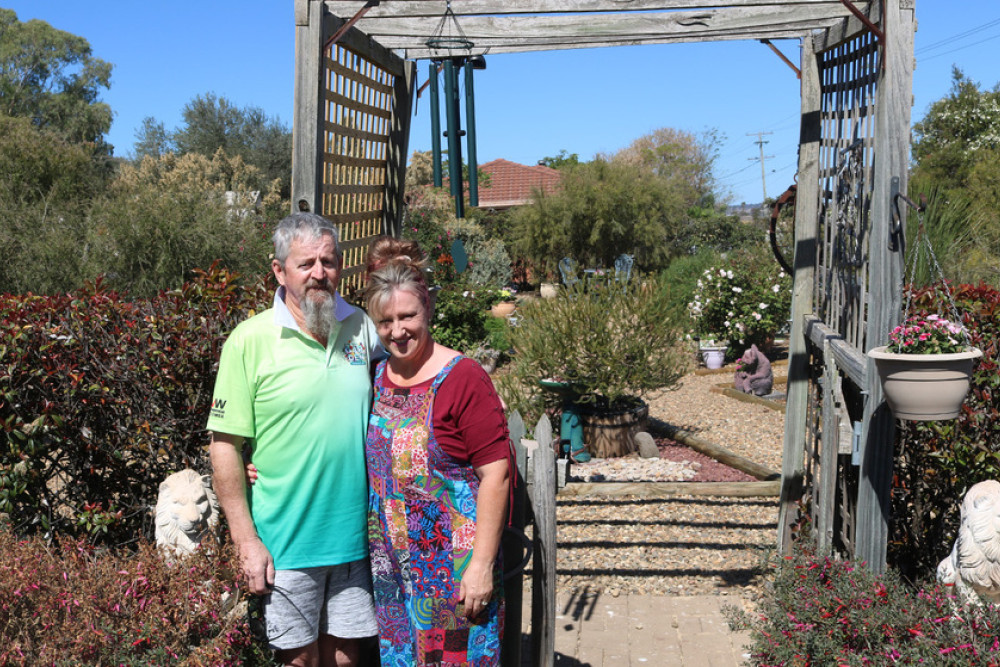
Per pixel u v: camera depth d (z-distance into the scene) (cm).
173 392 392
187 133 3972
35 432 365
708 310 1364
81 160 1819
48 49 4494
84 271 1305
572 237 2647
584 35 471
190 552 275
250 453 284
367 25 444
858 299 386
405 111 511
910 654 281
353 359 252
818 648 314
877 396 336
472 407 231
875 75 374
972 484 384
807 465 498
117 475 399
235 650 252
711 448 758
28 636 233
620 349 744
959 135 2345
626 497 645
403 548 241
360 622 260
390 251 260
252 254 1379
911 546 414
